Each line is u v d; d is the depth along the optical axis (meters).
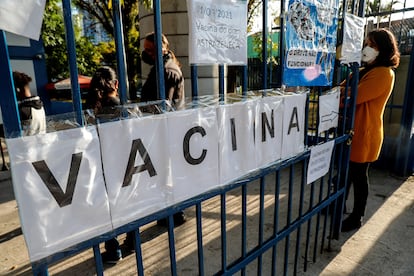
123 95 0.96
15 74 2.10
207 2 1.10
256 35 5.07
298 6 1.49
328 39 1.77
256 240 2.47
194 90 1.14
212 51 1.15
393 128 3.90
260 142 1.47
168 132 1.07
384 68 2.27
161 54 1.01
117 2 0.90
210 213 2.93
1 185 3.70
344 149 2.30
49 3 7.47
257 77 4.79
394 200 3.17
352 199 3.24
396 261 2.21
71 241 0.88
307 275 2.06
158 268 2.14
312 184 1.96
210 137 1.22
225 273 1.43
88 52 9.73
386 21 4.00
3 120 0.73
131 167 0.99
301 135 1.76
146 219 1.05
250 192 3.42
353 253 2.30
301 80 1.63
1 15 0.68
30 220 0.79
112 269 2.15
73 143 0.84
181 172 1.14
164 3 3.57
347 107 2.26
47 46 8.44
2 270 2.19
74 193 0.86
